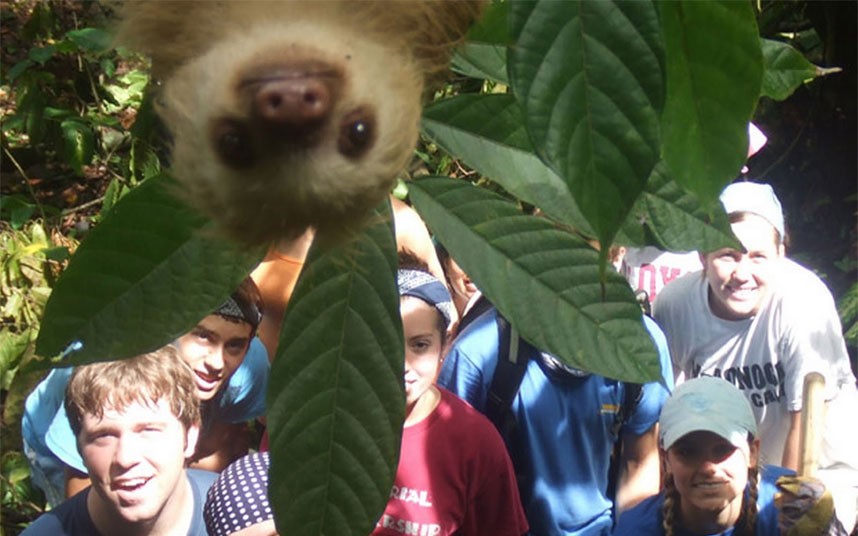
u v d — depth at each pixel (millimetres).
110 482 1399
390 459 729
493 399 1681
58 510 1478
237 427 1757
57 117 2865
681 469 1620
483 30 753
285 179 743
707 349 1975
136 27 802
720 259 1901
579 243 722
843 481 1958
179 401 1433
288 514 722
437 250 1925
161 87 805
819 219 3428
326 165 744
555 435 1690
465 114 732
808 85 3432
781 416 1939
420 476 1519
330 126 748
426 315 1470
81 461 1607
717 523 1630
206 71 761
